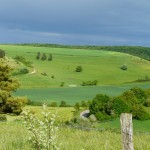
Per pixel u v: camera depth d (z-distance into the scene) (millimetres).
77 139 17594
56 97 169250
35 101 146125
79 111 117125
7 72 57062
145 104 114375
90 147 14828
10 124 24562
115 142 16078
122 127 8852
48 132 9133
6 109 55750
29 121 9180
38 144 9133
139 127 91375
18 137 17203
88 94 185625
